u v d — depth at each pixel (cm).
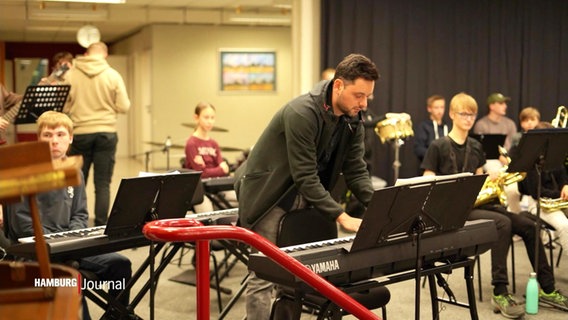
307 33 743
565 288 487
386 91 763
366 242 256
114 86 626
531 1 790
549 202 467
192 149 567
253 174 300
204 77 1251
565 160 442
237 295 384
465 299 461
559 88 804
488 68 789
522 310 424
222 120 1264
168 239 201
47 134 318
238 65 1261
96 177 632
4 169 139
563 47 801
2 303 152
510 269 532
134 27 1312
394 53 761
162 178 308
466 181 280
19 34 1471
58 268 167
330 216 279
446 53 776
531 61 796
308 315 396
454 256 300
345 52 747
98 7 1102
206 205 524
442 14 772
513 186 539
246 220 302
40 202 332
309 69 748
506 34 789
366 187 308
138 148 1401
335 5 742
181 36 1233
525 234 448
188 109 1251
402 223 264
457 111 461
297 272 221
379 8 752
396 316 424
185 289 476
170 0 1051
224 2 1072
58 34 1468
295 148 280
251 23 1230
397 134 577
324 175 307
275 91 1281
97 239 301
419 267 271
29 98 552
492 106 734
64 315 142
